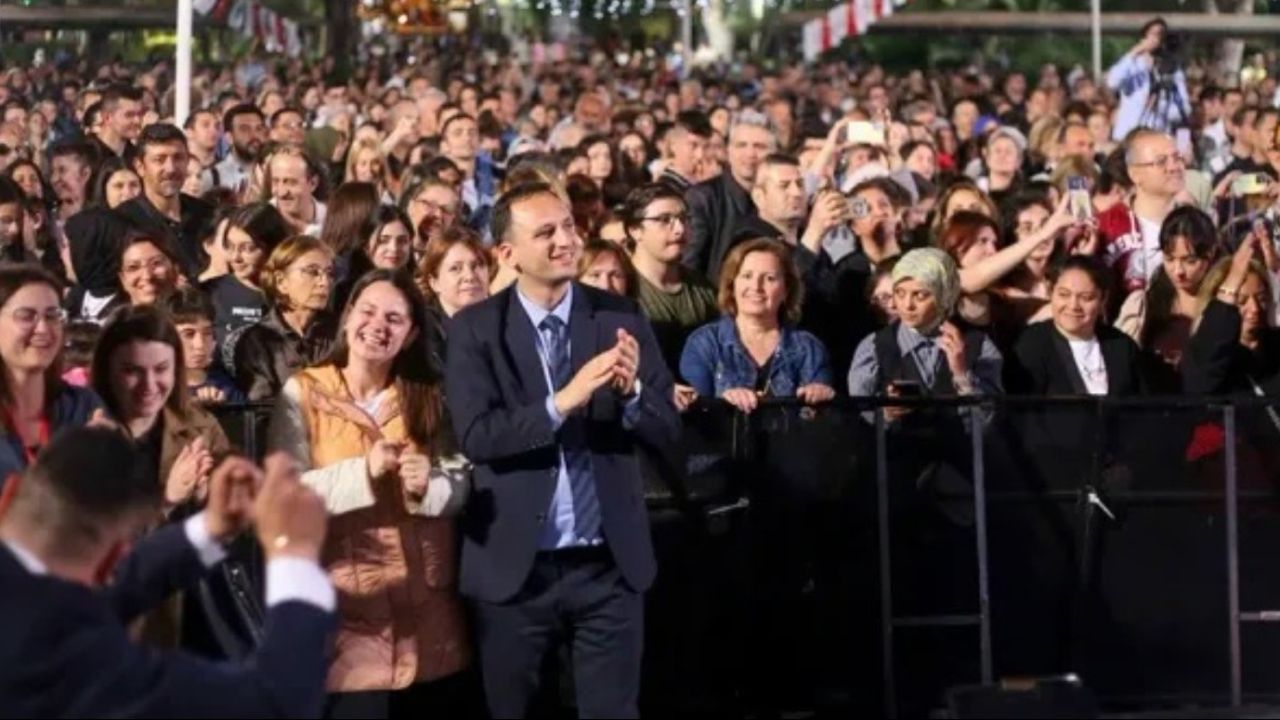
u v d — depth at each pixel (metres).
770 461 20.09
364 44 89.94
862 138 33.66
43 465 13.60
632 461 18.11
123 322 17.45
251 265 22.97
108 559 14.36
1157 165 27.94
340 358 18.44
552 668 19.47
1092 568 20.50
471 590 17.98
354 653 17.97
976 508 20.28
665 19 106.75
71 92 49.59
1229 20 67.25
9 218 26.31
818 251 24.94
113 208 26.19
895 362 22.20
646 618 19.97
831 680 20.25
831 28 57.09
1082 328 22.97
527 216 17.98
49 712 13.34
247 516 14.38
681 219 23.41
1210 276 23.53
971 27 77.56
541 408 17.48
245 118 34.22
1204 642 20.61
